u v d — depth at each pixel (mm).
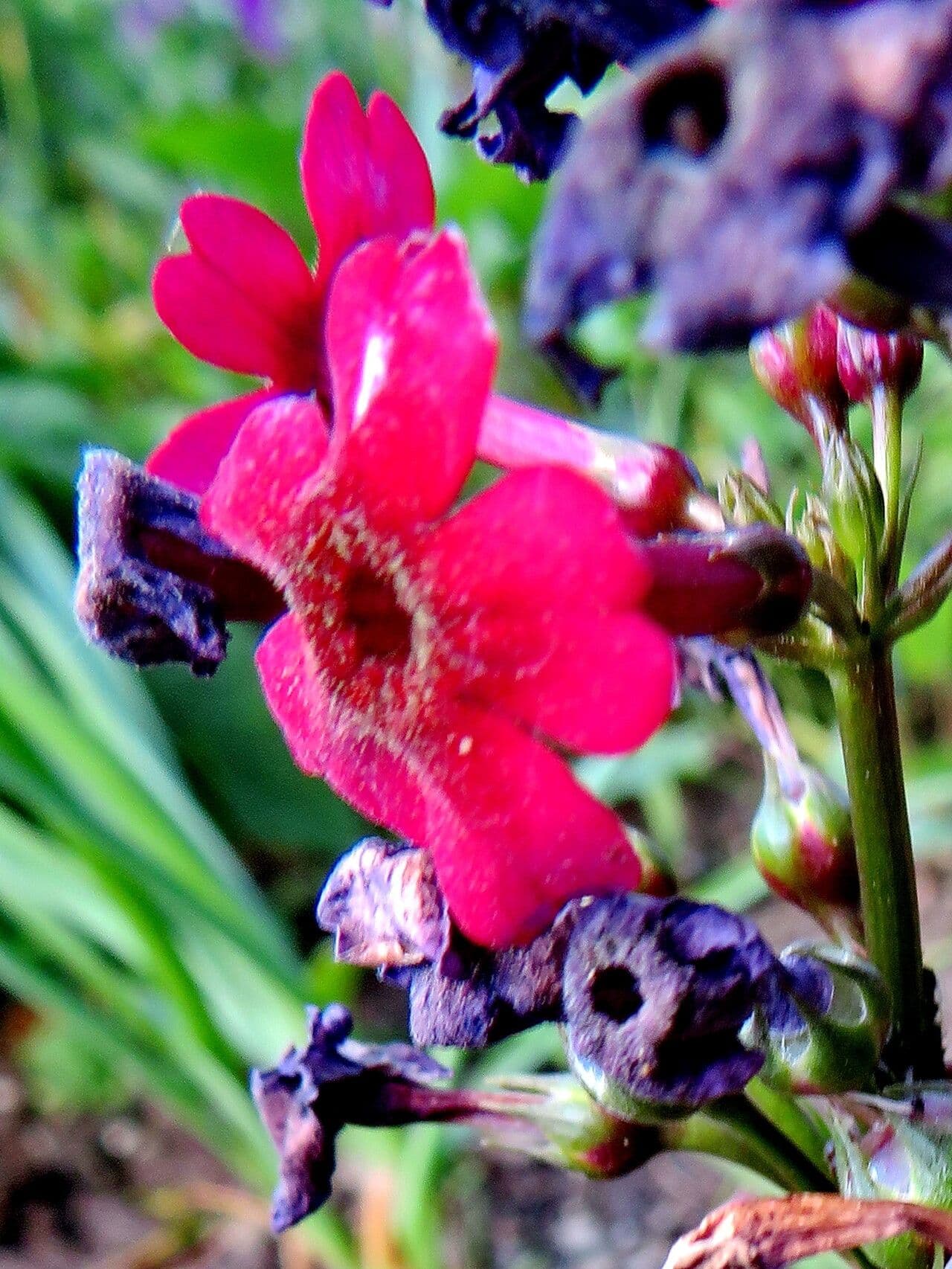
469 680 59
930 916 177
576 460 73
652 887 79
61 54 332
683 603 63
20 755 137
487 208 205
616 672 56
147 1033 150
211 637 68
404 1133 146
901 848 74
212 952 151
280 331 70
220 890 138
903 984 75
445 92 215
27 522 175
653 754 186
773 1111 78
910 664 175
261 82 329
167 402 243
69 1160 179
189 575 68
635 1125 77
